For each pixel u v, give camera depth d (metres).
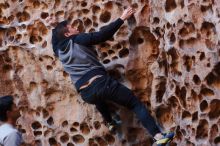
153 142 6.56
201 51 5.93
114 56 6.56
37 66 7.05
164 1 6.17
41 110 7.12
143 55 6.52
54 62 6.93
